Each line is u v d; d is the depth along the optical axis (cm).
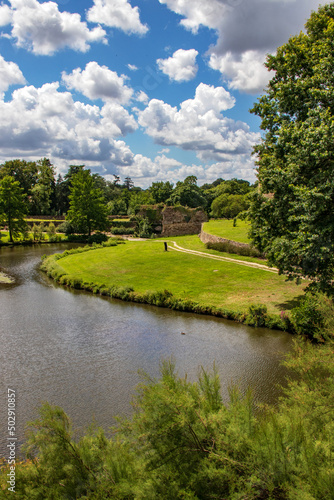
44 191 10419
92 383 1351
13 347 1748
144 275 3303
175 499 474
